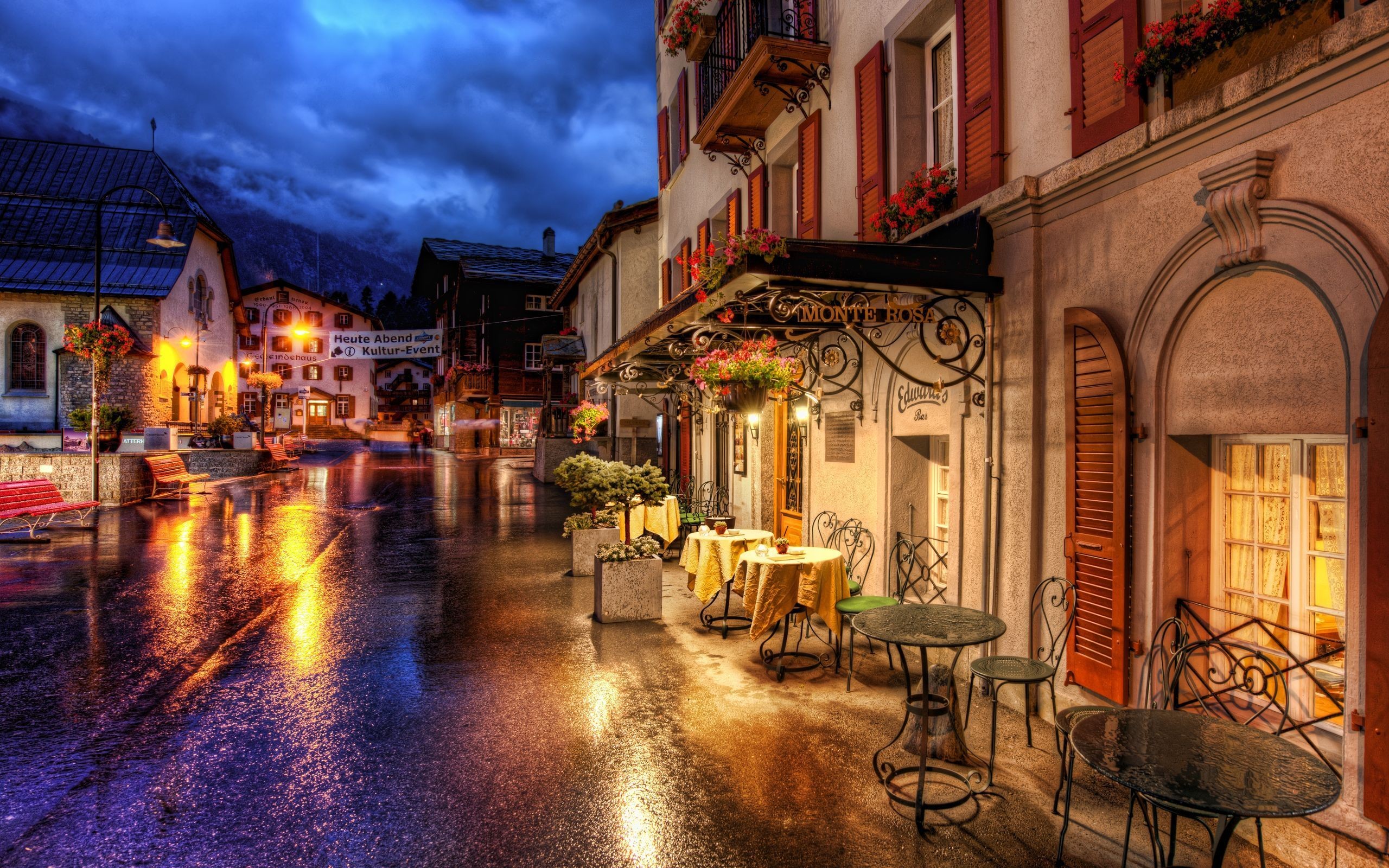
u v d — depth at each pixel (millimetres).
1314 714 3234
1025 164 4641
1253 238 3180
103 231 30875
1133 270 3818
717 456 11953
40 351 28109
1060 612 4355
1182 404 3611
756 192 9109
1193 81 3562
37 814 3398
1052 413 4414
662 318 6672
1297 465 3316
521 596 7812
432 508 15727
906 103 6109
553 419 24203
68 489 14273
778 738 4258
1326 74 2859
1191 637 3688
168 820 3355
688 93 12547
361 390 55406
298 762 3938
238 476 22453
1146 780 2273
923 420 5750
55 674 5289
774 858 3088
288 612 7047
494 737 4258
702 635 6359
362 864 3037
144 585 8133
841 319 4941
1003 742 4234
